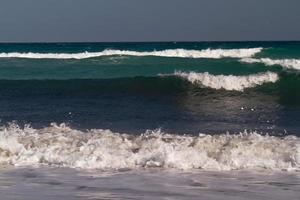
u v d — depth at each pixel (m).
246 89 25.81
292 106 22.30
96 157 11.71
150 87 26.11
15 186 9.87
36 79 27.36
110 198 9.04
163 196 9.15
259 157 11.62
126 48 80.69
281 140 12.70
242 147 12.01
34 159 11.93
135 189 9.60
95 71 32.59
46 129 14.16
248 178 10.38
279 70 28.91
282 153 11.76
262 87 26.00
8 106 22.16
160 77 26.25
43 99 23.97
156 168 11.23
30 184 10.02
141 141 12.84
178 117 19.52
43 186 9.86
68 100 23.72
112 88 26.16
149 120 18.73
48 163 11.75
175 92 25.48
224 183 10.01
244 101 23.73
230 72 29.14
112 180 10.27
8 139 12.84
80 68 34.00
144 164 11.46
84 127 17.09
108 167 11.34
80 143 12.72
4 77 31.05
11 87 26.83
